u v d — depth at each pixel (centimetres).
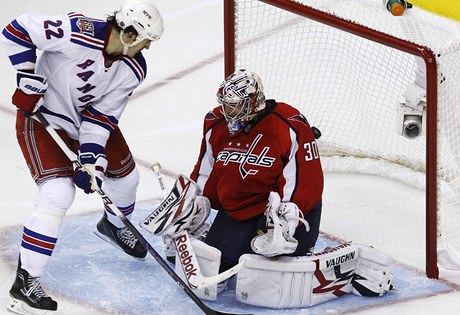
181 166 1886
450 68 1462
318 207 1423
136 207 1716
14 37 1291
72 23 1304
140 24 1284
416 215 1689
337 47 1883
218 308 1384
